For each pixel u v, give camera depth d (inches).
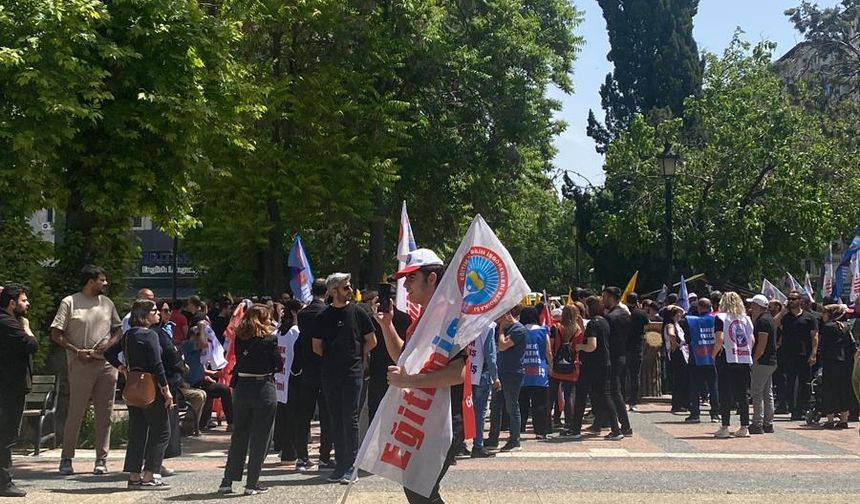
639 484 390.6
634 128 1517.0
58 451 522.3
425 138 1159.0
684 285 912.3
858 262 860.0
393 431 232.2
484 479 404.8
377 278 1125.1
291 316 481.4
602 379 565.9
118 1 637.3
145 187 677.9
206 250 1487.5
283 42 1008.9
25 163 603.2
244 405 374.6
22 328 376.8
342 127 1010.1
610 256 1684.3
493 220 1251.2
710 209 1408.7
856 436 590.9
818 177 1437.0
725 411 574.2
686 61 2084.2
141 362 386.3
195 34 668.7
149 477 390.9
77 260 666.2
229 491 372.8
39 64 590.9
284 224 1056.8
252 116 784.3
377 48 1040.2
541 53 1203.2
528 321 571.5
